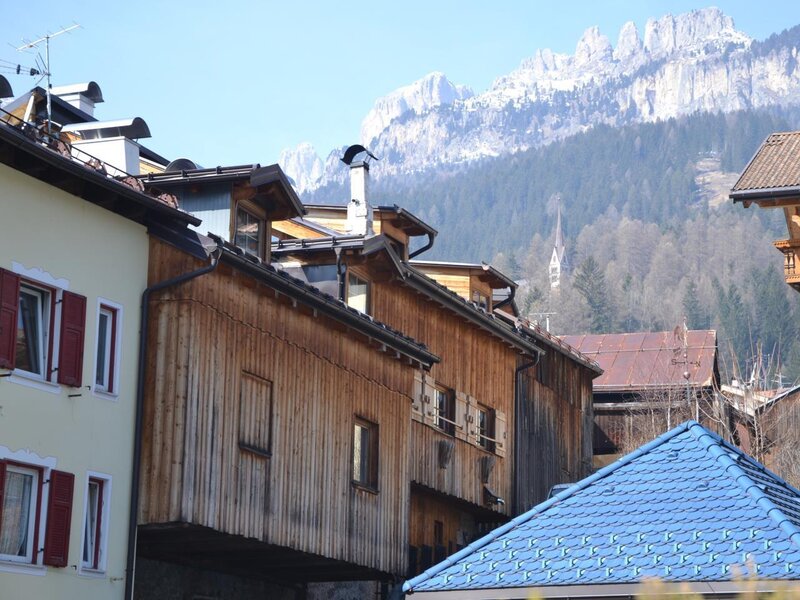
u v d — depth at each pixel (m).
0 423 19.61
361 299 31.53
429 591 17.28
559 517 17.94
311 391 26.61
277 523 24.95
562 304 141.00
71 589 20.72
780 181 33.16
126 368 22.33
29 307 20.78
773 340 130.00
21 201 20.41
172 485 22.28
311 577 29.42
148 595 24.44
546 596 16.58
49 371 20.73
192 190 27.00
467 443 35.47
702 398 52.66
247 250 27.58
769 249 183.75
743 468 18.16
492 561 17.48
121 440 22.09
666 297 157.75
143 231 23.08
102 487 21.70
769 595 14.65
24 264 20.36
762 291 134.12
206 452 23.00
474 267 38.28
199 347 23.05
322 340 27.16
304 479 26.05
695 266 182.38
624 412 53.03
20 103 30.89
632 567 16.38
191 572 25.80
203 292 23.25
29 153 19.97
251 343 24.64
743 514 16.78
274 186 27.50
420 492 33.62
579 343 58.91
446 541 35.28
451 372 35.16
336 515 27.14
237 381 24.11
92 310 21.69
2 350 19.72
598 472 18.62
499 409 37.94
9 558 19.77
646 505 17.59
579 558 16.94
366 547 28.20
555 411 42.34
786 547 15.88
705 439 18.64
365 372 28.91
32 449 20.16
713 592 15.48
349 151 34.72
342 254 30.73
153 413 22.64
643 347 57.78
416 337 33.62
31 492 20.36
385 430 29.64
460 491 34.78
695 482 17.78
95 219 21.92
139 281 22.84
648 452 18.81
